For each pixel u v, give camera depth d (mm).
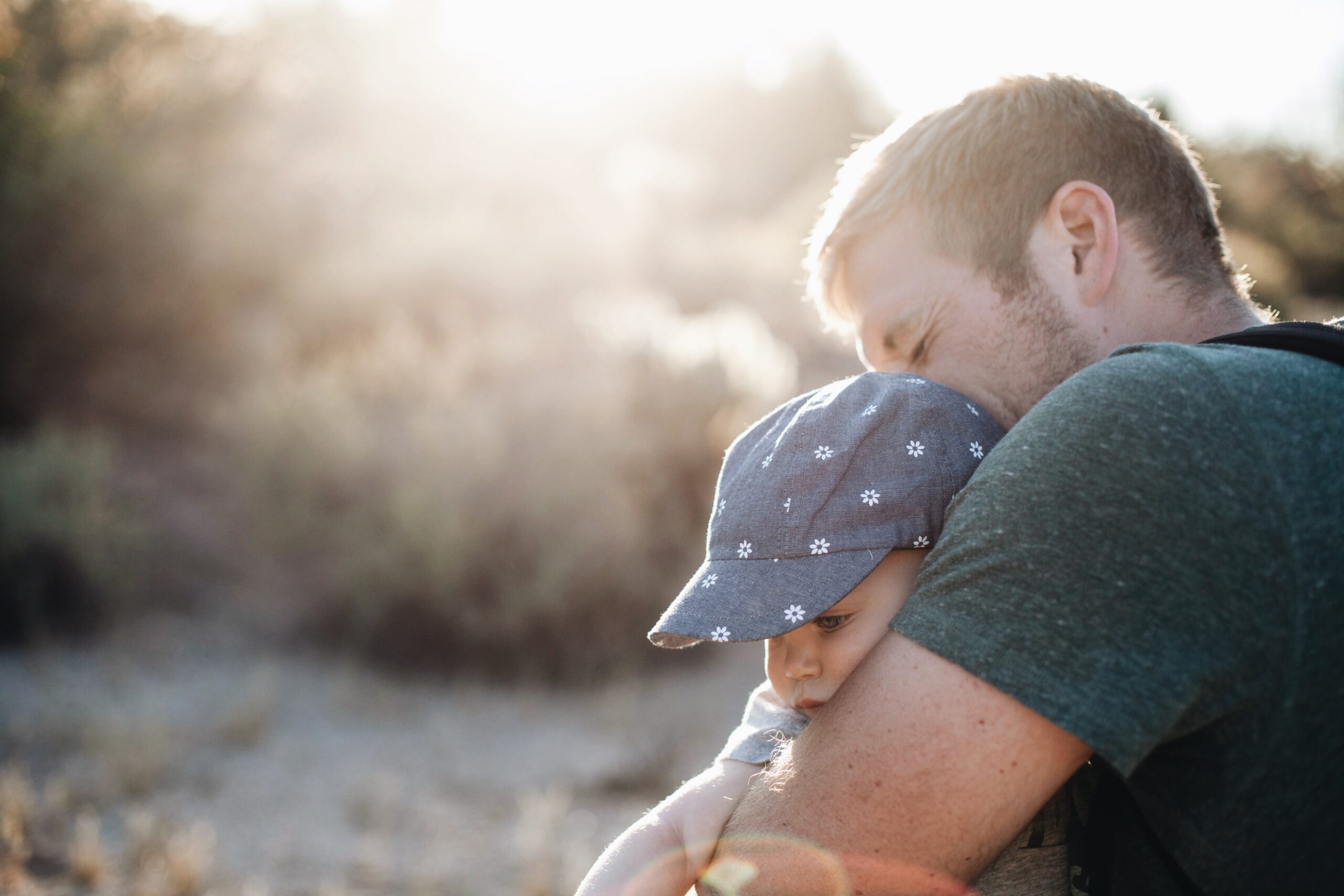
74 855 3416
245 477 6703
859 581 943
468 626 5988
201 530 7148
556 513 6230
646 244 14516
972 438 1007
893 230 1132
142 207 7965
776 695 1168
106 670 5438
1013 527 824
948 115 1121
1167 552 771
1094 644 771
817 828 859
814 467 982
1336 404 821
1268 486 771
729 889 914
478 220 12305
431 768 4637
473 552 6078
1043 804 847
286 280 9508
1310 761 750
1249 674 749
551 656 6137
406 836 3895
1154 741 753
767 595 958
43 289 7594
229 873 3465
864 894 837
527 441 6648
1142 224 1071
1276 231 21391
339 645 6227
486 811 4199
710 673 6469
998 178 1073
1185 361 846
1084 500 804
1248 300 1125
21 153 7543
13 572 5758
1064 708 766
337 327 9391
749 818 935
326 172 11773
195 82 9453
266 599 6531
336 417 6797
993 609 812
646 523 6949
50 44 8562
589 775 4676
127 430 8109
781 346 12547
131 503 6984
